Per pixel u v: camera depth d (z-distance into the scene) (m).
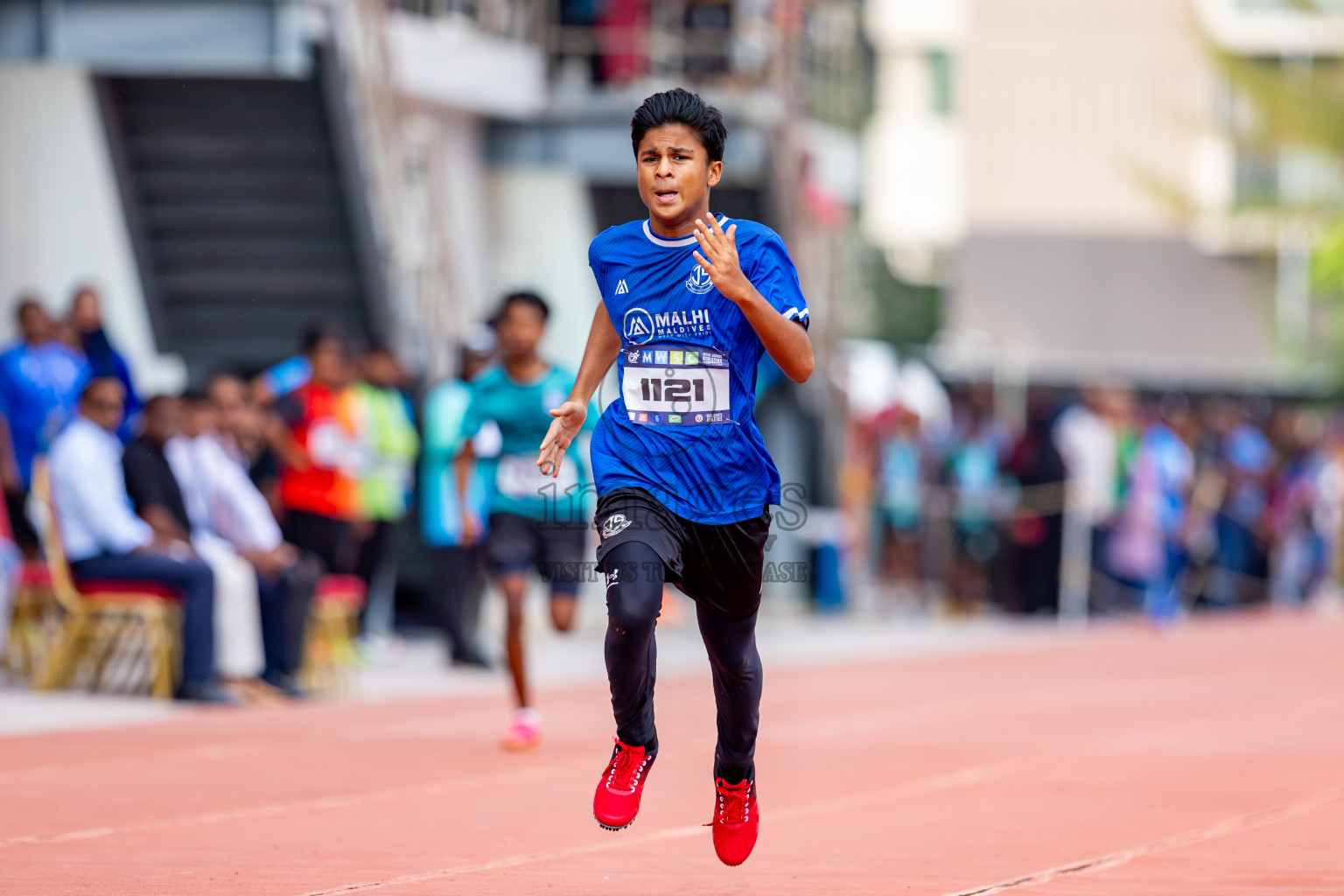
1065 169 101.88
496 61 47.16
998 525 51.22
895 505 51.66
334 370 33.69
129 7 36.66
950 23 101.56
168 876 13.84
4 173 39.50
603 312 12.83
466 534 23.11
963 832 16.53
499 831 16.36
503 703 28.17
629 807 12.15
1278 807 18.27
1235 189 97.31
